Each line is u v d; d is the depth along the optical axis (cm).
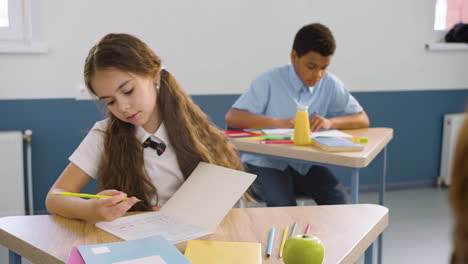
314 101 232
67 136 285
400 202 326
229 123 227
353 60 332
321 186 201
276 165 207
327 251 86
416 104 352
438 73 354
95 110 286
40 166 282
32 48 270
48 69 277
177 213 103
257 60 312
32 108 278
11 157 267
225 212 96
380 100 342
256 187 196
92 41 281
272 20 311
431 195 342
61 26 276
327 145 170
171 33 295
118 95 111
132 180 122
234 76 309
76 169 123
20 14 273
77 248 80
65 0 275
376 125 345
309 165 206
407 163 358
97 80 111
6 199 269
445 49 350
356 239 92
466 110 25
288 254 75
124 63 110
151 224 98
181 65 299
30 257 90
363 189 348
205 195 104
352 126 224
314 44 209
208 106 307
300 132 181
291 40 316
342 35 327
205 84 305
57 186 118
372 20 331
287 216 104
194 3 296
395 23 337
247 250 83
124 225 98
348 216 104
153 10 289
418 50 346
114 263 74
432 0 343
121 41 113
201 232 94
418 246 250
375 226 100
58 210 104
